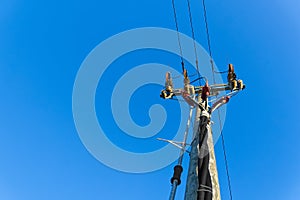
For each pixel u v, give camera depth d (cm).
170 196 854
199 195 775
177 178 891
